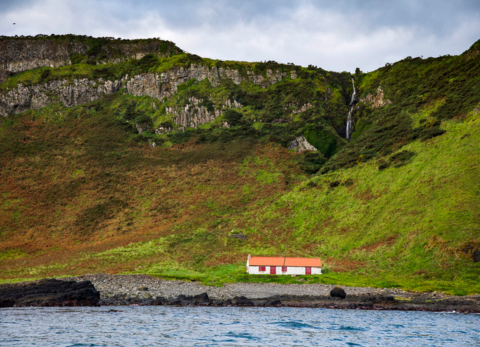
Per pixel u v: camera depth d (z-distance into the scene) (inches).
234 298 2748.5
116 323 1969.7
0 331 1743.4
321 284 3270.2
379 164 5388.8
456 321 2151.8
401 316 2298.2
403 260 3563.0
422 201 4168.3
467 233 3476.9
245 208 5551.2
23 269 3831.2
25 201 5900.6
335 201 5022.1
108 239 4913.9
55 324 1918.1
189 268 3873.0
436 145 5152.6
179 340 1635.1
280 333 1804.9
